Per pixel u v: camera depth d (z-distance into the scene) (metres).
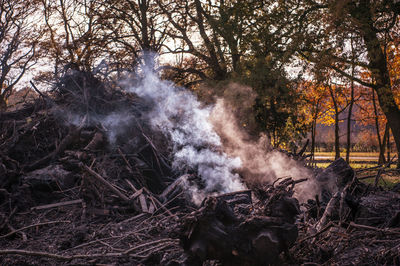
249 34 19.09
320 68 18.64
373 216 4.97
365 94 29.17
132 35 20.95
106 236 5.75
